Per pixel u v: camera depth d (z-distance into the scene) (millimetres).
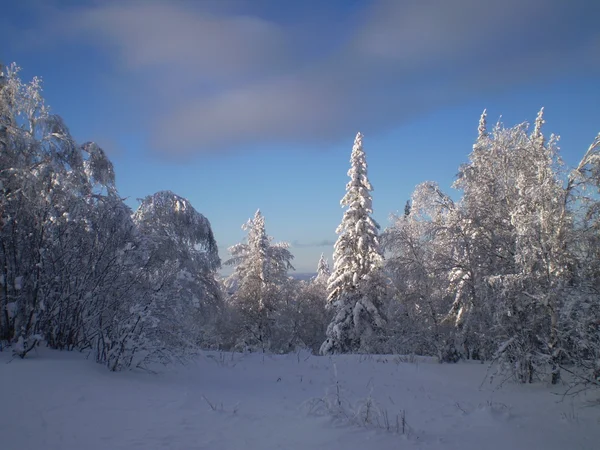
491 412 7895
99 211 11758
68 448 4906
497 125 15102
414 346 17453
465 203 15758
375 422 6879
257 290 30094
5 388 6625
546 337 11016
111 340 9312
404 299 18422
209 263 20344
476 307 14852
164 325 9906
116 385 7816
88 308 10453
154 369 10344
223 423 6340
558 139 12523
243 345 28516
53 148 12516
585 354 9836
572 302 9258
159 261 13023
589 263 10828
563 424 7461
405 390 10406
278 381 10930
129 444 5156
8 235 10172
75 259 10477
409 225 19047
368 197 24578
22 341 8820
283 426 6375
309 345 37312
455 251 16109
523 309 11516
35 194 10477
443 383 11484
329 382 11008
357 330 23359
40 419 5703
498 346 12242
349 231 24594
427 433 6566
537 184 11805
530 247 11148
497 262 14062
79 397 6793
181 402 7250
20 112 12758
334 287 25344
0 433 5121
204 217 19953
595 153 11578
